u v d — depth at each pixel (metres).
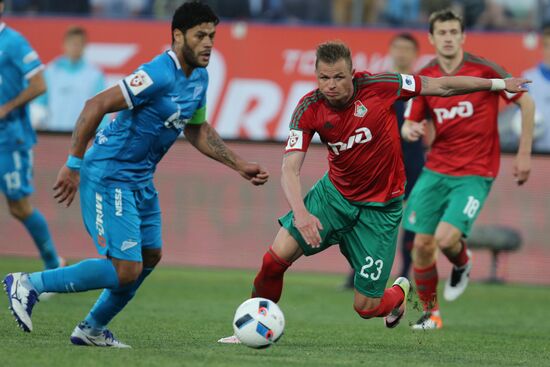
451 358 23.20
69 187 21.19
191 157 52.78
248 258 52.22
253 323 21.11
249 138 52.28
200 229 52.56
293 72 52.50
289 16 57.06
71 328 26.56
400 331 30.22
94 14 57.97
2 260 49.84
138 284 23.34
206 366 19.27
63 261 37.53
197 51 21.36
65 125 52.97
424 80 22.66
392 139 22.88
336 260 51.88
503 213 50.69
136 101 21.16
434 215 32.31
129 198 21.88
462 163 31.97
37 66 34.72
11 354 19.97
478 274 51.12
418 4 56.72
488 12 56.06
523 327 33.19
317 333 28.62
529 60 50.19
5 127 34.94
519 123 50.03
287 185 21.97
